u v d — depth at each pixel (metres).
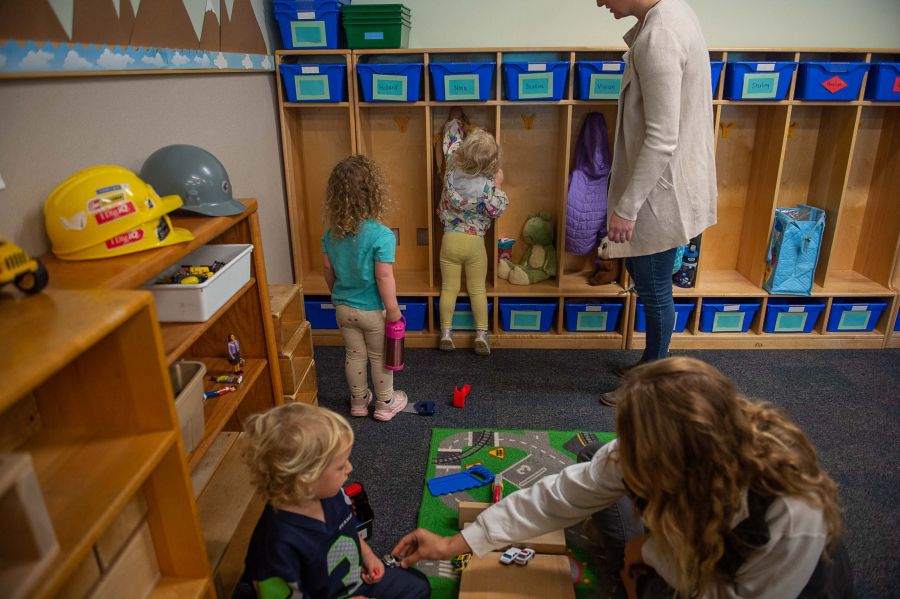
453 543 1.27
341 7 2.45
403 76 2.49
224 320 1.70
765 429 0.94
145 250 1.15
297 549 1.10
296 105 2.60
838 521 0.91
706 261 3.07
